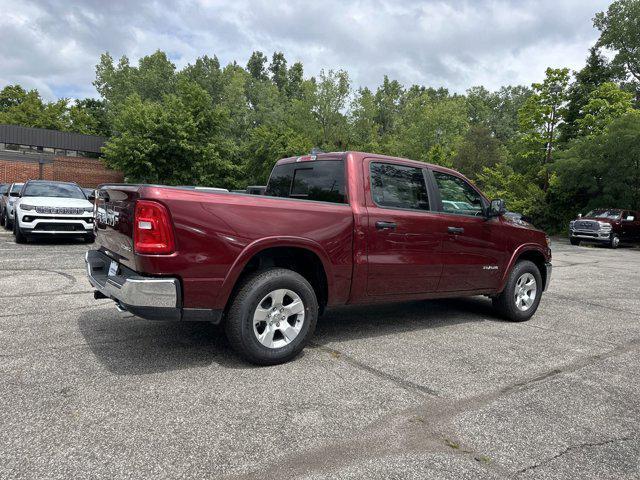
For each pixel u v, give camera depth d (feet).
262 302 12.44
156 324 16.02
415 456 8.27
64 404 9.73
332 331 16.39
